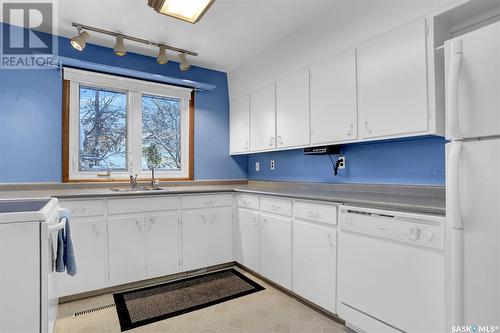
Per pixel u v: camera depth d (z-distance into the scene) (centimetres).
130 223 245
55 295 167
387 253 160
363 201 174
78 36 238
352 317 179
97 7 220
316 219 206
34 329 123
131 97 305
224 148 367
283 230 237
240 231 295
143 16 232
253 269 273
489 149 108
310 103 251
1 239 118
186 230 274
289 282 230
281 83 285
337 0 210
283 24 246
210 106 356
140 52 302
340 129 223
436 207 139
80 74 269
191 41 277
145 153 316
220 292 241
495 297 106
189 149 341
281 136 285
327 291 197
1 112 240
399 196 200
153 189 284
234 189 300
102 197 233
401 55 181
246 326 190
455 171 116
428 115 167
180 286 254
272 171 343
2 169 240
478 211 110
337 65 225
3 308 118
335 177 267
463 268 115
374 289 167
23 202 156
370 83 200
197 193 280
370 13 196
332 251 193
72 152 273
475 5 154
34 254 123
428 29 167
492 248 107
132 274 245
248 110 334
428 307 141
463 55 115
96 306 216
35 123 254
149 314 205
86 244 226
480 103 110
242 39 273
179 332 183
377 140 204
